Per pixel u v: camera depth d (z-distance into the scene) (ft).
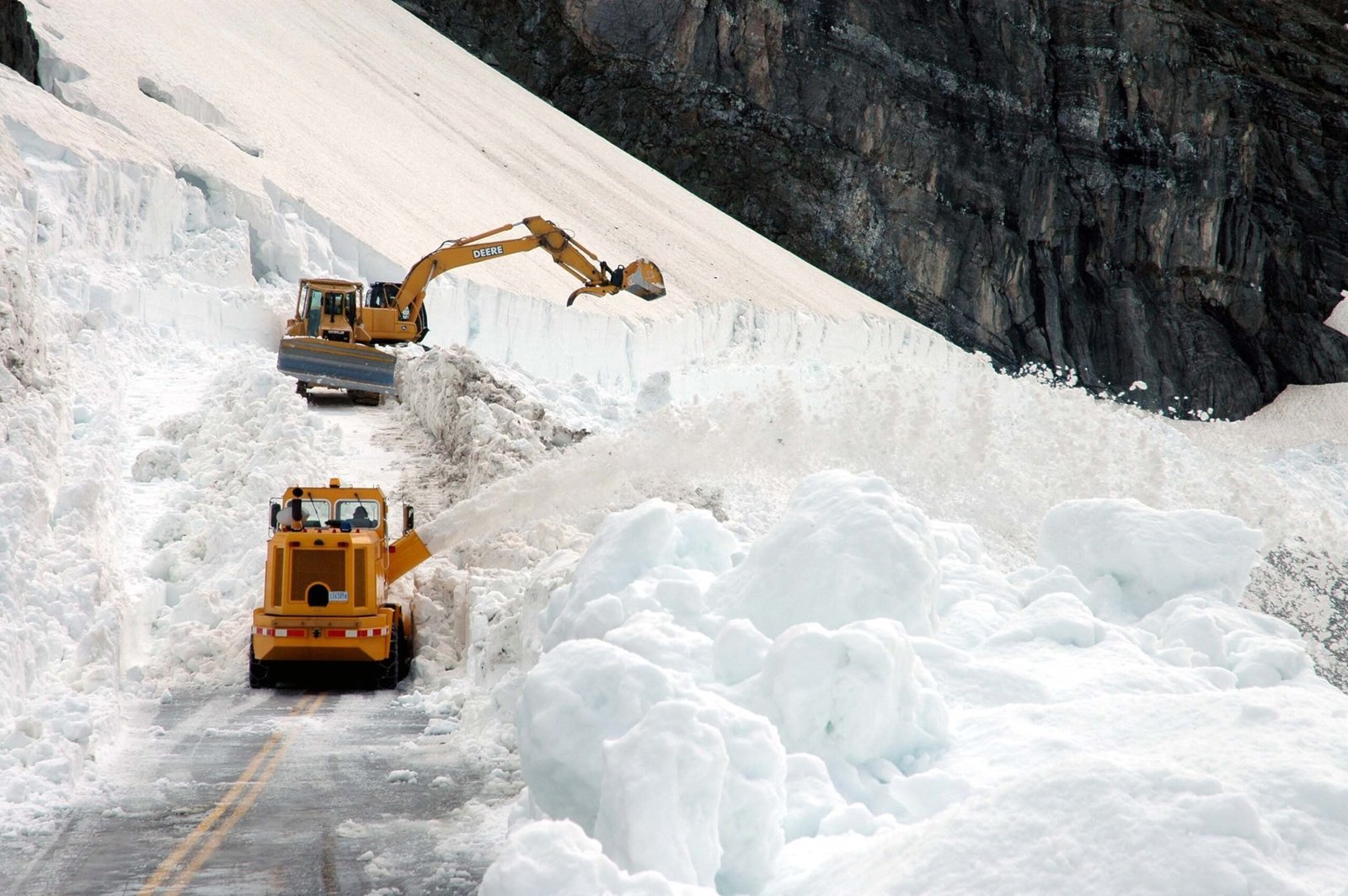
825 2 392.88
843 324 335.88
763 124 399.65
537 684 31.07
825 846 27.53
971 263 398.01
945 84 398.42
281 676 64.59
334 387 133.39
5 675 49.44
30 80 192.75
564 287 269.64
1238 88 405.80
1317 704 27.86
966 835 21.83
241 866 35.42
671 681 29.99
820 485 42.93
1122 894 19.38
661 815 25.04
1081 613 42.01
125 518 85.56
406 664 66.85
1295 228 406.82
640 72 409.69
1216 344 400.88
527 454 99.35
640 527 44.21
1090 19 404.16
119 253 168.25
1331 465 334.44
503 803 41.86
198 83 243.81
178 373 138.00
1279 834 20.79
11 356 90.79
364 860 35.96
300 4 376.48
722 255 346.74
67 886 33.71
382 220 238.89
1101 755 22.99
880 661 31.42
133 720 55.31
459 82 386.11
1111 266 409.28
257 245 199.00
